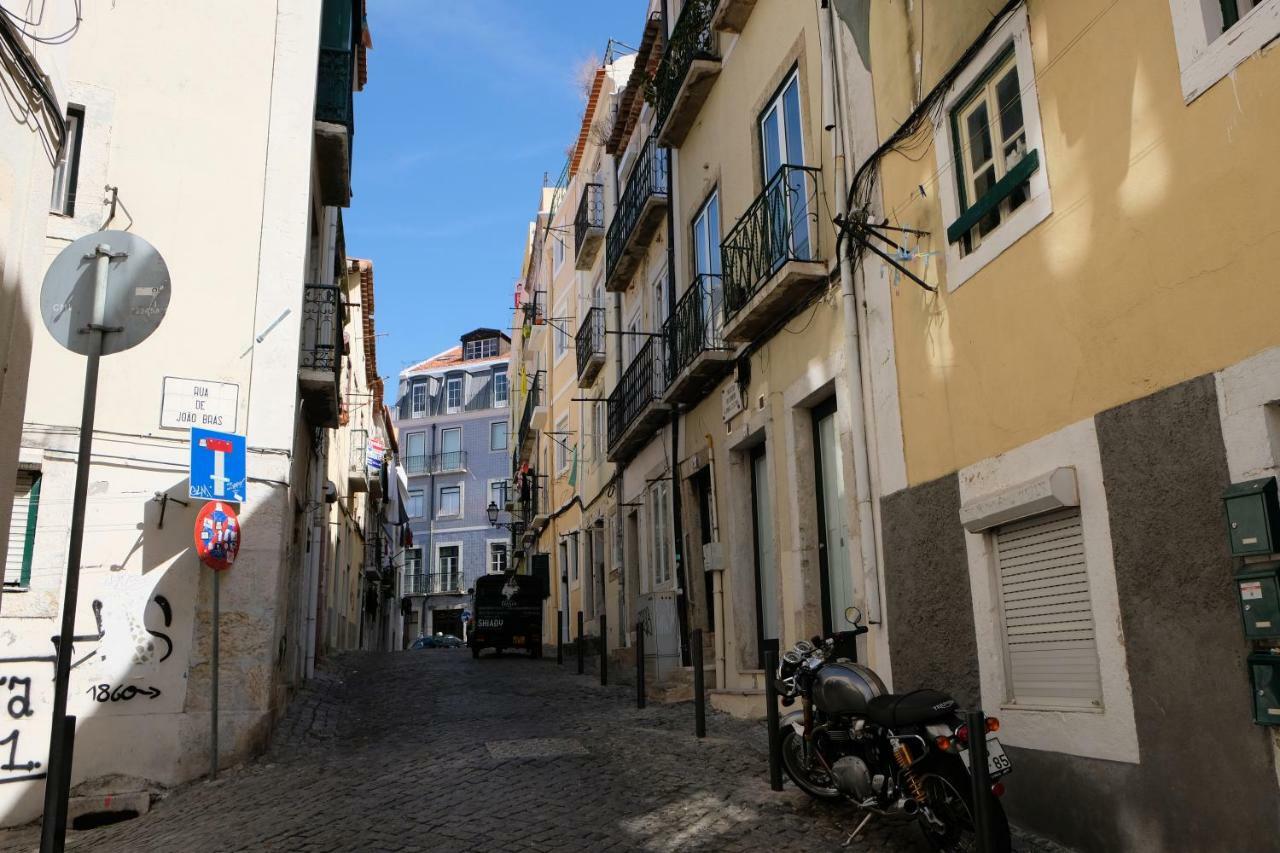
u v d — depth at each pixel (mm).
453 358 61906
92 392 5191
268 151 10289
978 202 6664
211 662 8922
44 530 8602
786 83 10344
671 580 14078
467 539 56562
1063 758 5633
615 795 6973
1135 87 5262
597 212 22125
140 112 9867
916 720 5383
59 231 9234
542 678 15430
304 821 6641
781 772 6910
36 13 5957
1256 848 4352
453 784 7453
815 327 9320
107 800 8086
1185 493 4828
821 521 9555
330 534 20828
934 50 7383
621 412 16797
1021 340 6203
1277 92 4379
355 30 13555
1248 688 4414
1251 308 4488
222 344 9703
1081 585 5668
